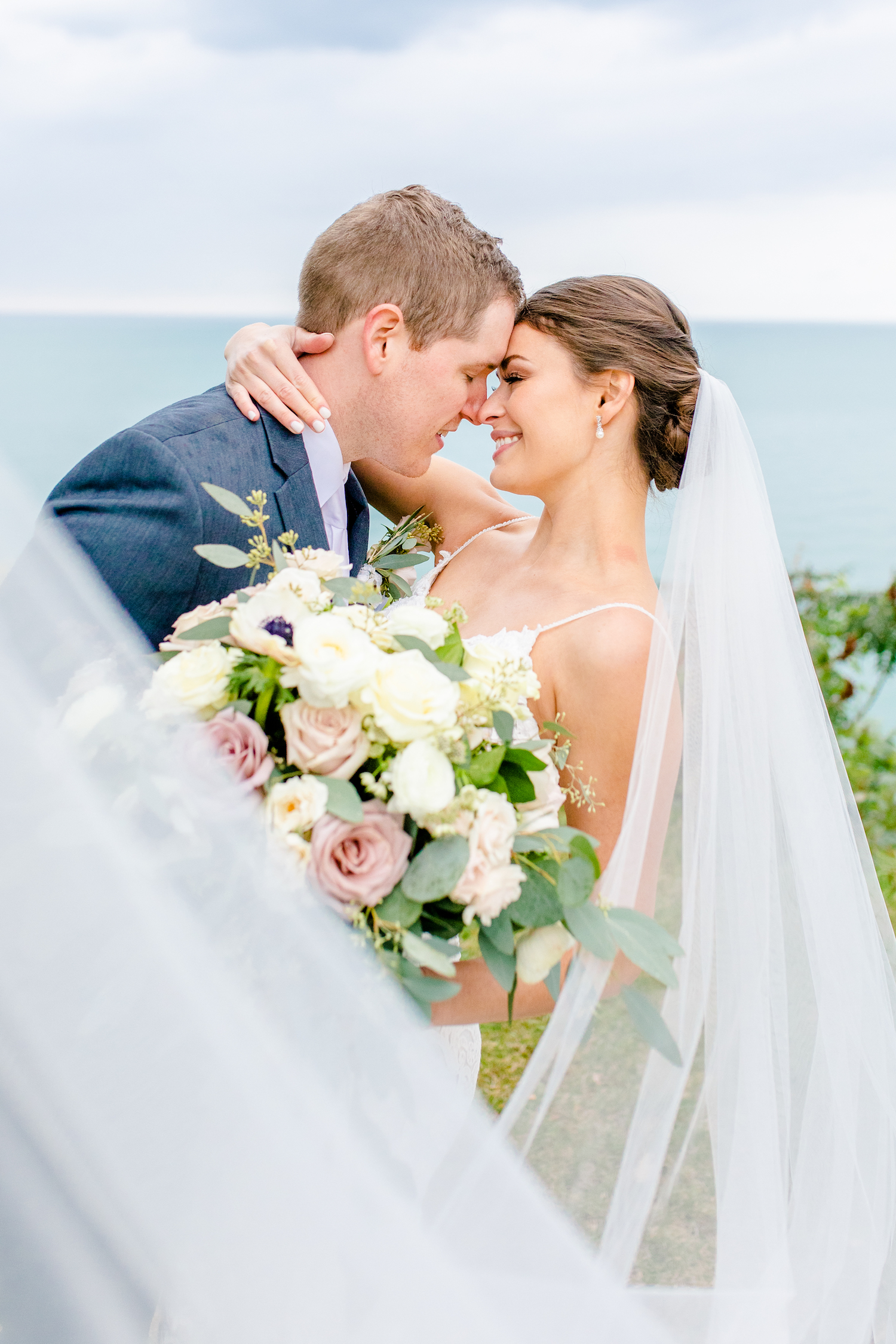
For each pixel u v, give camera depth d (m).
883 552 13.81
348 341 2.02
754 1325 1.32
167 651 1.36
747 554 1.76
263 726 1.28
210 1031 1.14
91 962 1.12
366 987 1.20
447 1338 1.21
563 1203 1.30
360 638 1.24
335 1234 1.21
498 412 2.01
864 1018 1.64
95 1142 1.16
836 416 29.45
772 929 1.58
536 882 1.27
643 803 1.53
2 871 1.11
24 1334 1.19
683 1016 1.44
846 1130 1.55
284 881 1.13
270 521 1.93
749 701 1.67
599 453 1.93
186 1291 1.24
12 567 1.25
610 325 1.86
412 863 1.20
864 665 5.63
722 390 1.85
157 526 1.73
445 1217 1.25
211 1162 1.19
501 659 1.37
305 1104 1.19
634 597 1.82
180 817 1.11
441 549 2.43
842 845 1.72
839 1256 1.48
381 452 2.15
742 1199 1.38
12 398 17.58
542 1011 1.61
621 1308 1.27
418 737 1.19
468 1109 1.33
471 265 1.93
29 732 1.14
